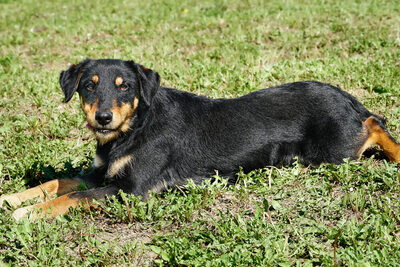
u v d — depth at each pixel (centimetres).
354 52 940
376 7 1280
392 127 614
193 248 388
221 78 816
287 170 539
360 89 757
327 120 531
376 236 395
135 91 508
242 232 405
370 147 570
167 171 521
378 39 973
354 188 480
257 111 546
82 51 1087
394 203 443
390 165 514
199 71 872
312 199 469
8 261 396
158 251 385
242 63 909
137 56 1016
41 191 519
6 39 1230
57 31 1321
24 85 873
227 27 1219
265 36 1087
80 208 469
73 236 432
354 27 1095
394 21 1127
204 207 475
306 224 427
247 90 767
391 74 786
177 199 484
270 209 465
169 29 1231
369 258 367
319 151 538
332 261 367
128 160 504
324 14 1250
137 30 1277
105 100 485
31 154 604
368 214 433
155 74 515
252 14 1314
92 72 506
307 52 962
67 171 579
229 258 371
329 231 404
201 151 533
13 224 441
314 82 568
